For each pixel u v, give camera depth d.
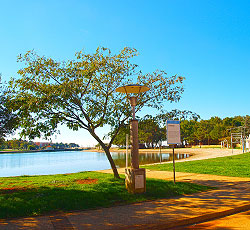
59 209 6.86
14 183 11.62
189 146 103.94
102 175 13.88
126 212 6.61
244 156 29.28
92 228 5.39
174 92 12.37
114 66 11.55
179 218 6.02
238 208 7.04
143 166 20.62
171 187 9.43
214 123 98.62
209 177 12.72
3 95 10.23
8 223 5.75
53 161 48.44
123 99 12.23
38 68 10.69
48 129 10.52
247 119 82.56
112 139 12.02
